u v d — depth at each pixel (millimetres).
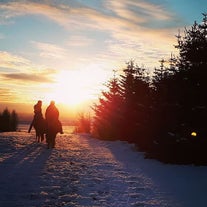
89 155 18312
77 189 10312
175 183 11297
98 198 9328
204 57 16906
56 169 13539
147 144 18969
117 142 27328
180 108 16844
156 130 17766
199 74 16672
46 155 17516
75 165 14609
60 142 25672
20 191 10031
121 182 11344
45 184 10938
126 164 15422
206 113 16016
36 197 9398
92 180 11586
